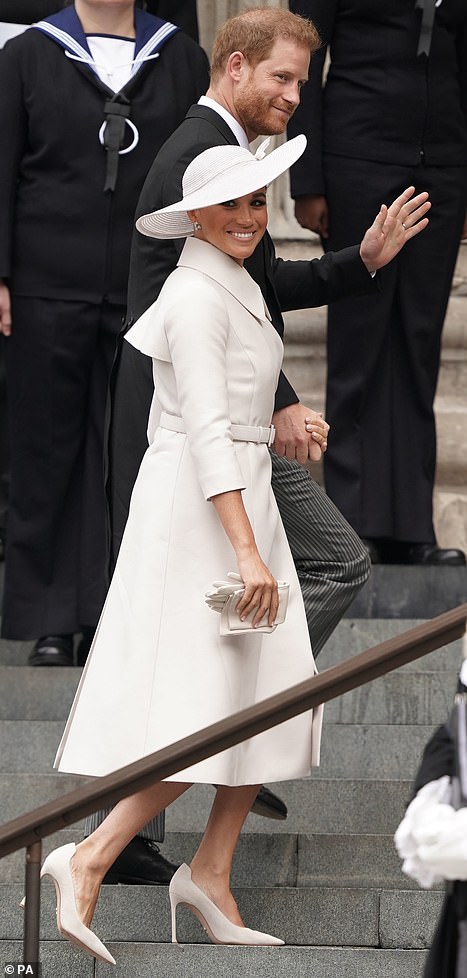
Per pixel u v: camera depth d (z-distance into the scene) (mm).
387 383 25938
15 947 15414
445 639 12648
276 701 12586
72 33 23281
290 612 15633
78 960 15000
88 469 23719
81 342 23375
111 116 23078
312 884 17469
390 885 17391
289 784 18984
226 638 15008
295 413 17141
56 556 23672
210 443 14883
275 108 16719
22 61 23141
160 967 14883
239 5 32062
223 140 16734
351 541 16812
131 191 23234
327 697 12672
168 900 15992
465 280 31281
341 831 18844
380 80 24703
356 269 18031
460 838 9758
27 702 22484
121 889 16078
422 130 24891
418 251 25469
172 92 23297
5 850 12609
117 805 14992
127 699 15008
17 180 23406
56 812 12469
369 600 25125
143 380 17188
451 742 10242
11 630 23547
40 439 23531
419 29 24719
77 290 23281
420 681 21656
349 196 24844
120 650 15211
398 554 26688
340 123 24859
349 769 20391
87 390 23688
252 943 15234
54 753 20734
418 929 15789
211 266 15430
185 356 15031
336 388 25734
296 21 16750
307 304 18203
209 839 15570
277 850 17547
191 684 14938
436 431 29094
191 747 12547
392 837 17469
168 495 15297
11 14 25953
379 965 14680
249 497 15391
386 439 25812
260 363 15469
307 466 30000
